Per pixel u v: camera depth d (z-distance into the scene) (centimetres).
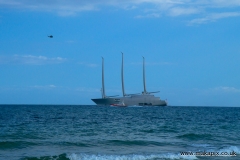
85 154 4778
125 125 10481
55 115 16988
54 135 7069
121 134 7506
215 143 6212
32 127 9144
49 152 5006
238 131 8694
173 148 5547
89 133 7606
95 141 6131
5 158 4438
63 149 5294
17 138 6462
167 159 4559
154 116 17788
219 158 4706
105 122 11919
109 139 6469
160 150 5331
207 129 9262
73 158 4491
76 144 5766
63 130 8269
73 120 12875
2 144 5591
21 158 4444
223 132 8362
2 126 9400
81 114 18850
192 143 6153
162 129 8994
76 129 8619
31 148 5331
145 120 13750
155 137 7006
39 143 5781
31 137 6650
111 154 4888
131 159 4522
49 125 9994
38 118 13925
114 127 9512
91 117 15612
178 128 9456
